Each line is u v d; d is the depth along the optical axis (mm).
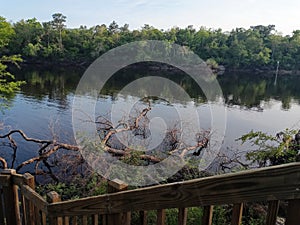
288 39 38812
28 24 29656
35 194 1697
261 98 18641
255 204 3297
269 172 763
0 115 11562
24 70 25891
